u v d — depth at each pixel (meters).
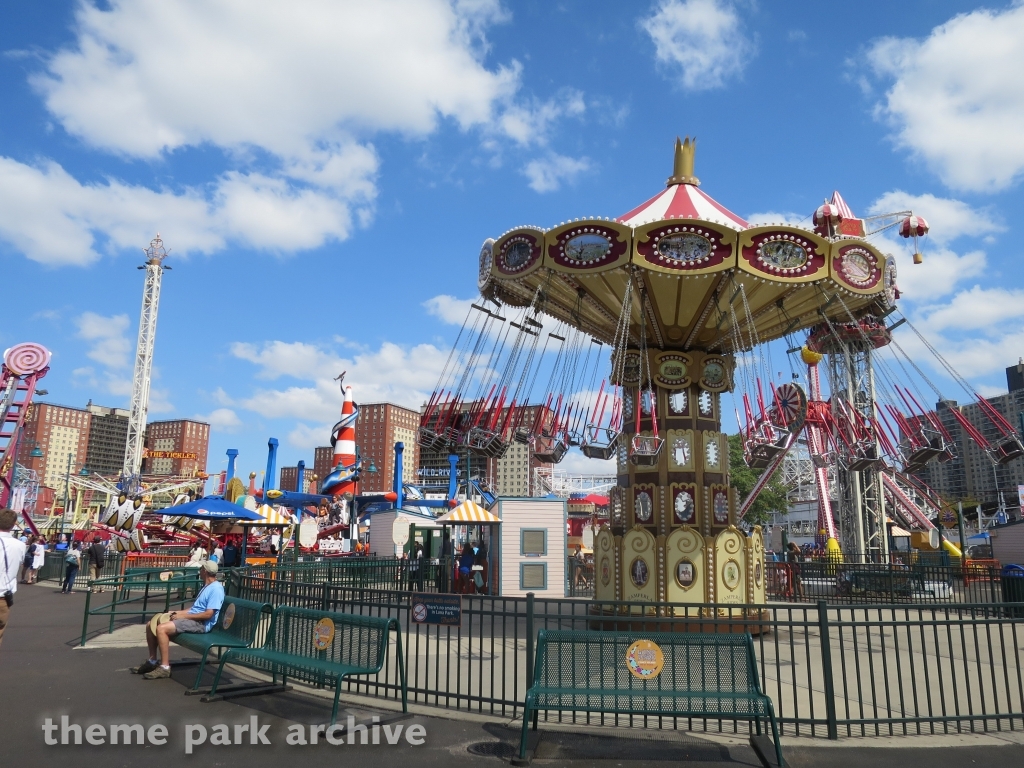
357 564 19.98
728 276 11.69
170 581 12.92
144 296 84.94
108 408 158.38
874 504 28.72
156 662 8.49
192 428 160.50
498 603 18.17
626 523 13.45
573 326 15.12
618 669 6.20
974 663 10.09
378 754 5.73
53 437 141.50
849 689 8.27
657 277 11.93
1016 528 26.91
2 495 29.81
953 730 6.67
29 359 31.06
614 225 11.23
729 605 6.46
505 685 7.50
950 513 40.06
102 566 21.59
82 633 11.27
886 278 12.34
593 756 5.74
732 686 6.05
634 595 12.79
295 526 33.25
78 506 62.47
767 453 12.61
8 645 10.70
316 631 7.35
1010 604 6.78
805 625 6.48
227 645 7.70
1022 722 6.91
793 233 11.25
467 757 5.69
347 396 53.75
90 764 5.39
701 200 13.56
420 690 7.27
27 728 6.28
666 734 6.34
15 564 7.28
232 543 22.89
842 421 25.19
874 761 5.67
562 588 18.98
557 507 19.33
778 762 5.56
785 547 27.52
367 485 135.38
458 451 14.08
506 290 13.89
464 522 18.61
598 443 14.24
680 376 13.53
